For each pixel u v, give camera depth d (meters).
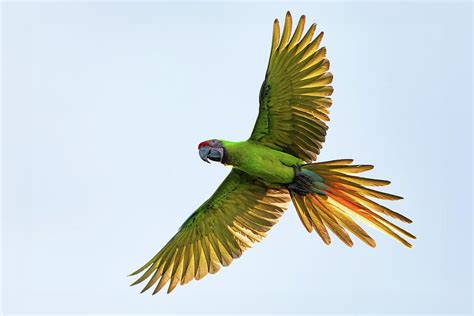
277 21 11.02
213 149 11.77
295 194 11.77
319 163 10.95
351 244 11.62
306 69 11.13
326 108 11.23
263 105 11.46
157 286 12.55
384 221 11.10
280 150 11.67
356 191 11.02
